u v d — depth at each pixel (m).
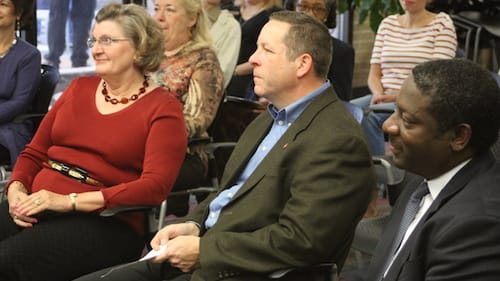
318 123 4.36
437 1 12.77
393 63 9.58
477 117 3.33
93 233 5.30
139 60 5.55
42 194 5.35
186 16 6.96
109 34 5.49
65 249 5.24
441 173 3.49
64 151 5.62
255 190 4.39
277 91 4.52
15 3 7.58
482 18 12.76
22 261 5.17
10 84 7.64
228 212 4.46
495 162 3.45
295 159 4.32
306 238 4.10
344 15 15.08
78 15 12.52
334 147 4.21
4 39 7.68
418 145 3.42
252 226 4.35
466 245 3.15
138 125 5.48
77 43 12.62
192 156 6.82
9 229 5.61
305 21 4.47
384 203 8.45
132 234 5.47
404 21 9.63
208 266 4.26
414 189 3.96
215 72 7.01
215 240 4.30
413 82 3.41
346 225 4.18
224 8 11.52
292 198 4.21
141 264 4.87
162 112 5.48
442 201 3.39
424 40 9.44
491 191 3.29
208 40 7.17
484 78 3.36
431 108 3.35
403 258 3.49
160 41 5.65
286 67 4.46
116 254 5.37
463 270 3.14
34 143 5.88
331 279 4.23
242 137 4.94
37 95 7.85
